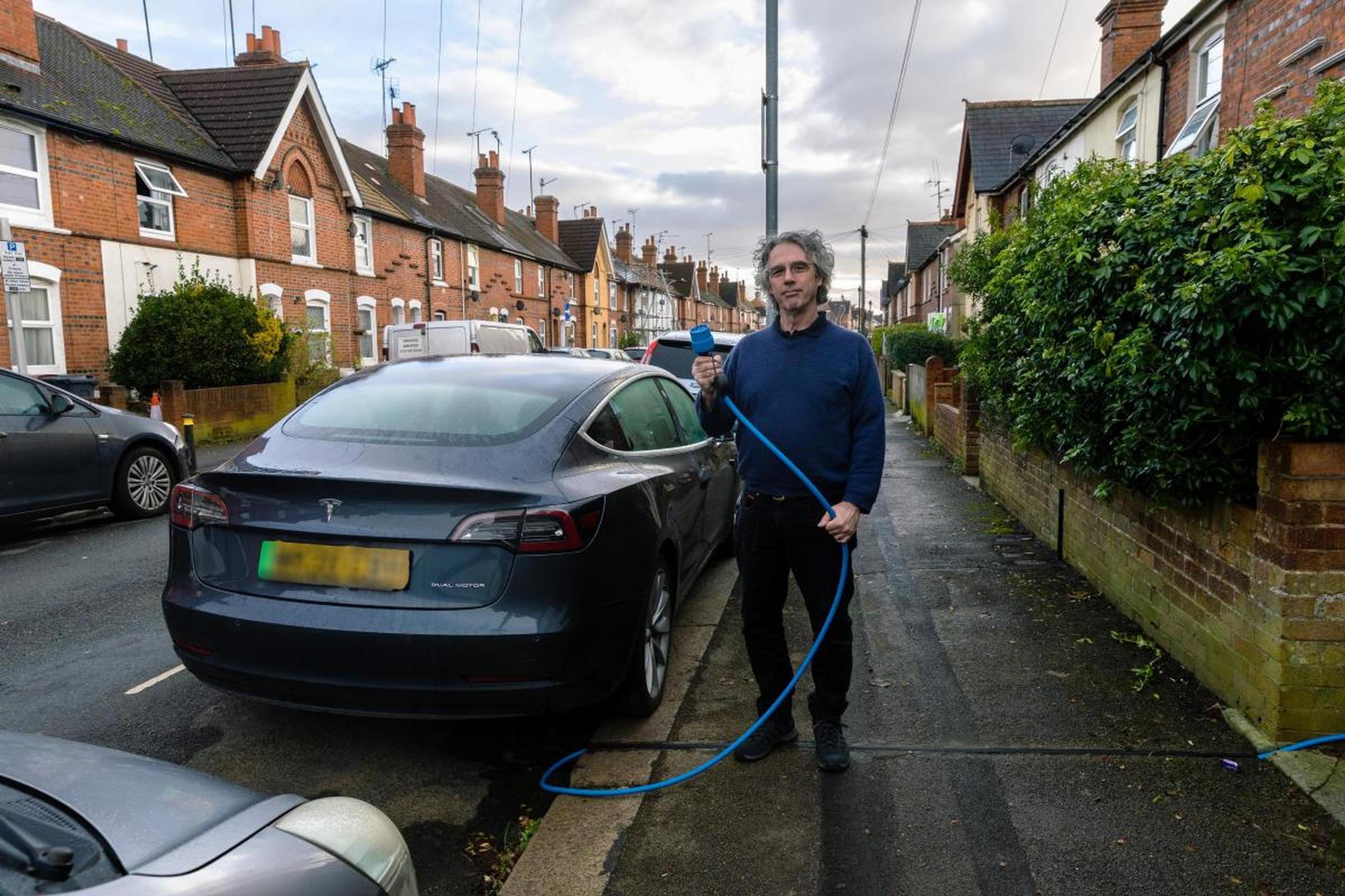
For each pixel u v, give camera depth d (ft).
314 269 67.92
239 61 73.20
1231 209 9.87
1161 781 9.58
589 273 147.13
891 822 9.06
